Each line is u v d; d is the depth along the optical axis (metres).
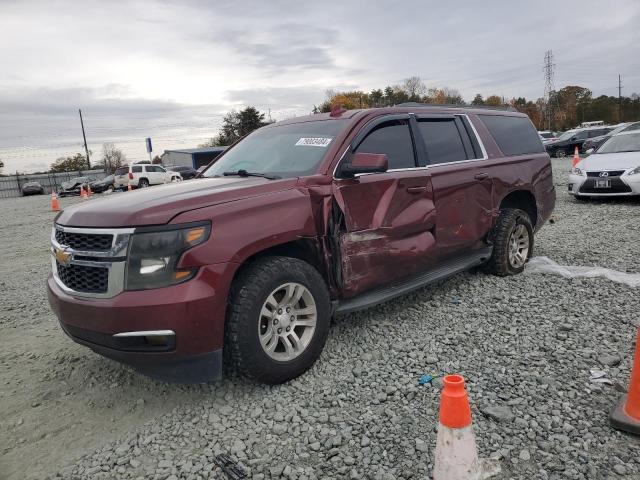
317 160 4.08
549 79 89.81
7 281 7.62
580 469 2.55
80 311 3.25
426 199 4.61
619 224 8.52
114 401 3.63
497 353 3.86
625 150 11.50
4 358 4.54
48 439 3.22
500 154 5.69
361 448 2.84
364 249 4.05
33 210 22.78
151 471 2.80
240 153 4.88
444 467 2.27
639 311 4.49
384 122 4.55
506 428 2.91
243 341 3.28
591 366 3.57
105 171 57.75
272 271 3.41
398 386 3.46
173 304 3.06
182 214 3.19
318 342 3.70
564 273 5.60
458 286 5.49
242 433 3.08
